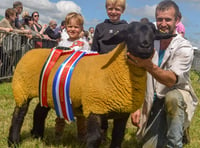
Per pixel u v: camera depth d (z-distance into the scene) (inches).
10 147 175.6
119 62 139.5
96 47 211.2
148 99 172.7
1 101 308.5
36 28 519.8
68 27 205.3
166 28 163.0
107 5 201.9
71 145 194.9
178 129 160.4
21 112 174.2
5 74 420.2
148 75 171.0
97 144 143.6
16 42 427.8
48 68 163.8
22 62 172.4
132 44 127.6
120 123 159.2
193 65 943.7
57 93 159.3
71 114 160.7
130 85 139.5
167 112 163.2
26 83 169.9
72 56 162.7
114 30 201.3
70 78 155.3
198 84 585.3
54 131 220.2
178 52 160.1
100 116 145.0
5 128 216.1
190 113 167.5
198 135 233.0
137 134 185.3
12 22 422.6
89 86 144.8
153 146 179.2
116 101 141.3
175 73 153.6
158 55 168.4
